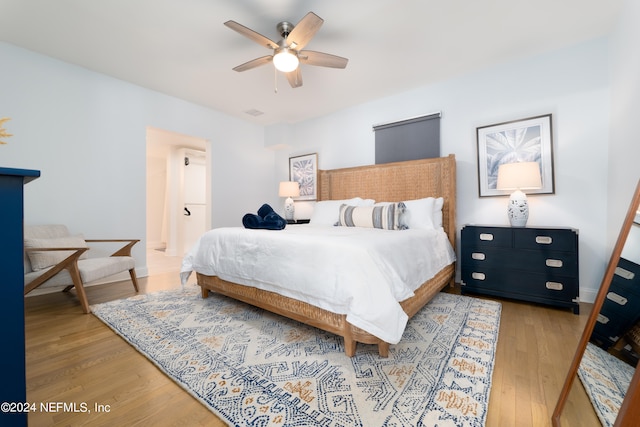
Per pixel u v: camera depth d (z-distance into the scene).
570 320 2.11
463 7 2.06
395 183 3.54
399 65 2.93
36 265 2.21
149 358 1.57
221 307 2.39
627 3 2.00
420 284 2.06
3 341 0.58
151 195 6.74
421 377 1.38
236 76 3.20
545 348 1.67
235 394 1.26
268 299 2.02
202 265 2.51
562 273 2.29
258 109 4.29
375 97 3.80
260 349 1.67
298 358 1.57
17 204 0.60
